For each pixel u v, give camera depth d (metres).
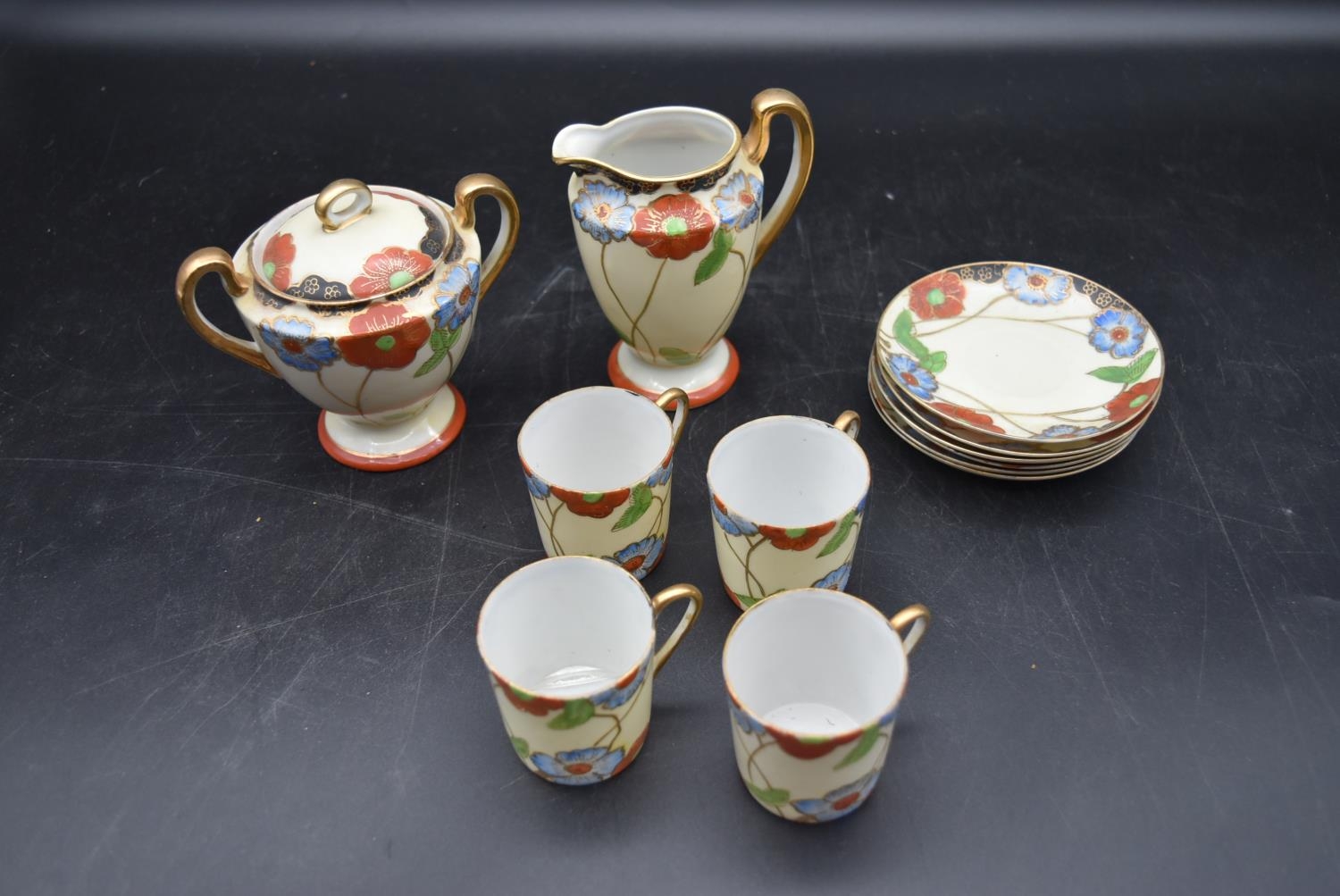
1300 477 1.68
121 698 1.47
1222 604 1.53
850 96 2.51
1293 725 1.40
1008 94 2.50
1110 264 2.07
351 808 1.35
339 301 1.49
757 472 1.52
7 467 1.75
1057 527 1.63
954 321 1.79
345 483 1.73
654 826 1.32
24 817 1.36
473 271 1.59
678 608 1.55
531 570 1.30
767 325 1.97
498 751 1.40
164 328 1.99
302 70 2.62
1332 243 2.09
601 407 1.53
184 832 1.34
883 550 1.61
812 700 1.36
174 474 1.75
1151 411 1.62
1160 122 2.41
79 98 2.54
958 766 1.37
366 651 1.51
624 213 1.57
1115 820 1.32
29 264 2.12
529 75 2.59
